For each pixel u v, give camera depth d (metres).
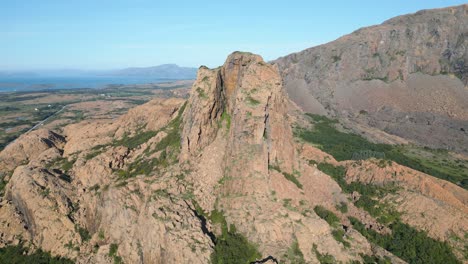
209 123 90.12
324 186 92.19
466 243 87.06
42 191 92.12
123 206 80.69
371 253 76.94
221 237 74.00
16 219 92.69
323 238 72.75
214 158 85.56
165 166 91.75
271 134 85.62
